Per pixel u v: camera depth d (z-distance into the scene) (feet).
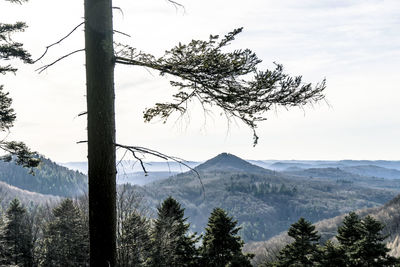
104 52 12.56
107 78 12.60
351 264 69.82
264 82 12.26
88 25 12.60
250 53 12.45
